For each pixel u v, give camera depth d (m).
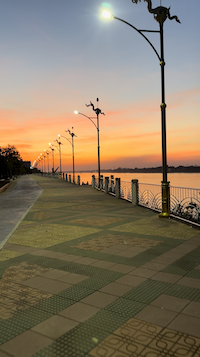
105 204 15.70
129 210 13.02
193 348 2.85
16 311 3.70
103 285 4.47
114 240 7.38
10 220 11.61
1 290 4.39
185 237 7.52
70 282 4.63
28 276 4.96
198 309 3.63
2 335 3.17
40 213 12.90
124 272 5.02
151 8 9.84
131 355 2.77
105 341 3.00
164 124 10.30
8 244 7.29
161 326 3.25
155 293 4.13
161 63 10.01
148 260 5.66
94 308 3.73
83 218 11.06
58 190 28.50
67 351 2.86
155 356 2.75
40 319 3.49
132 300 3.93
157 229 8.61
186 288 4.29
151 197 13.03
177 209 10.17
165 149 10.43
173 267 5.22
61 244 7.14
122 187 18.55
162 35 9.97
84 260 5.77
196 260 5.59
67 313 3.62
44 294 4.20
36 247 6.92
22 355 2.82
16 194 26.19
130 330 3.19
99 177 26.69
